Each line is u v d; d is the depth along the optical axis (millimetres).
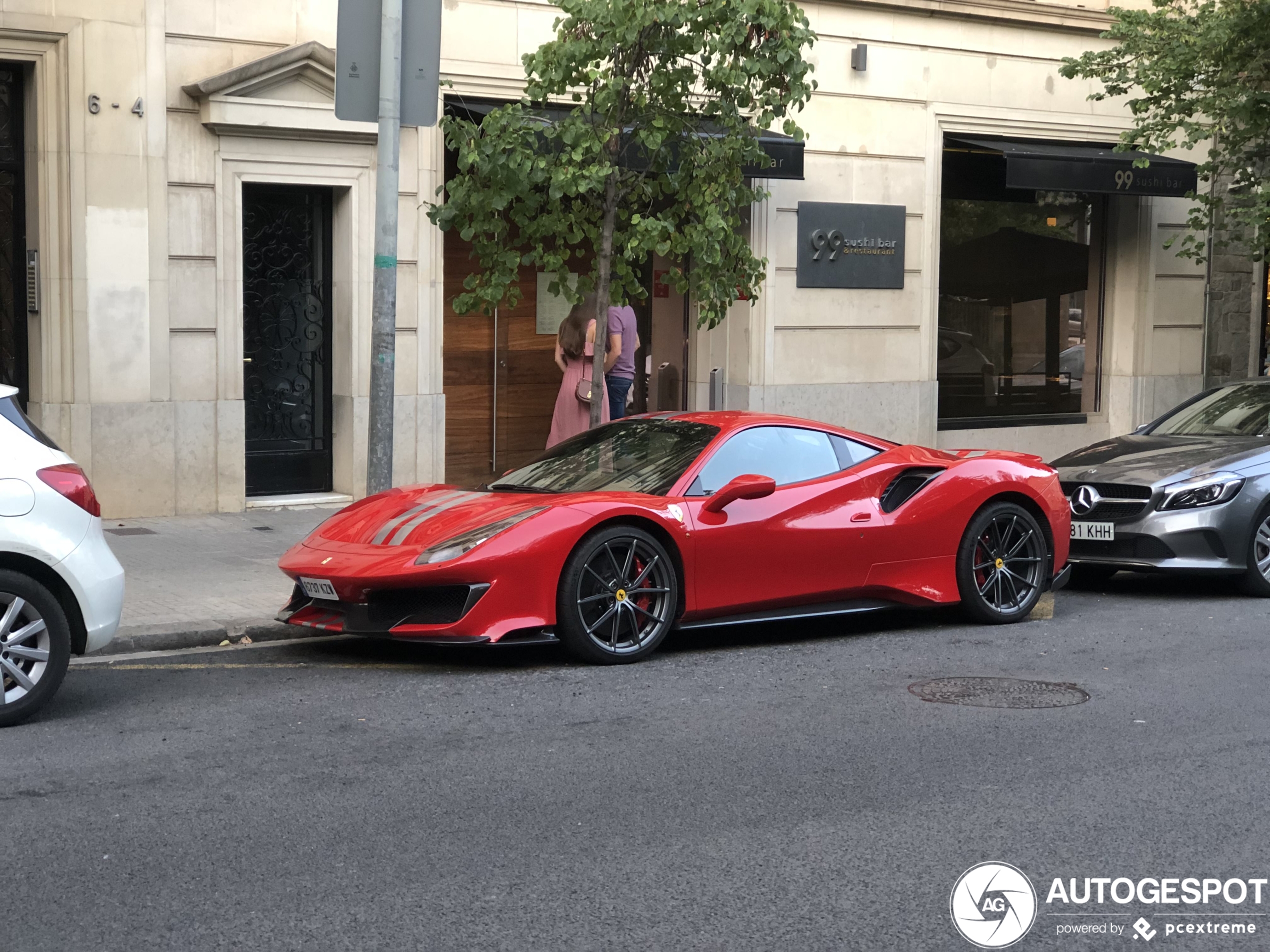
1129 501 9227
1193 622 8430
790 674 6953
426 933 3781
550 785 5090
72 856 4340
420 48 8680
